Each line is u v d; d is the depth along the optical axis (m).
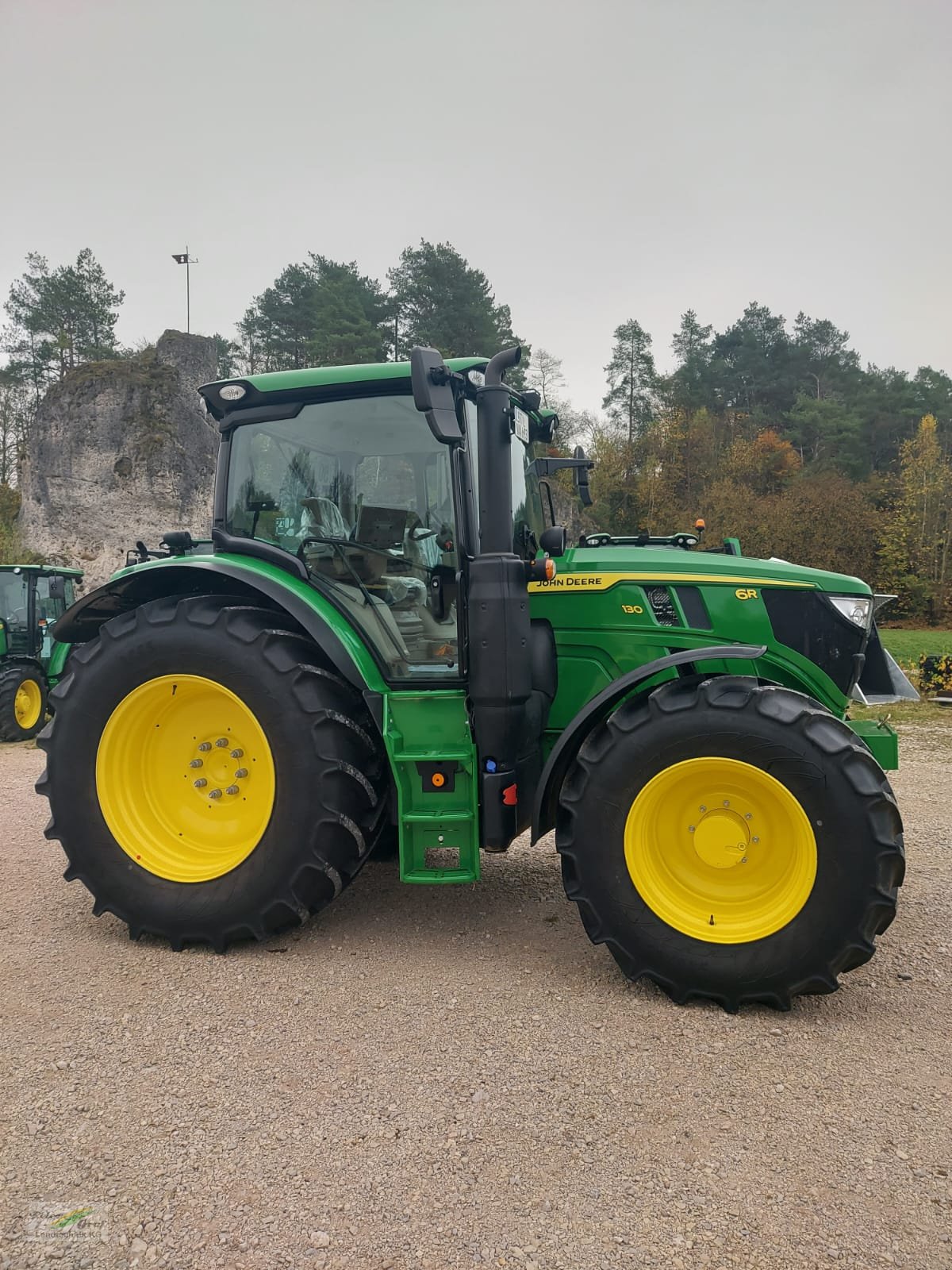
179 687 3.33
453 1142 2.08
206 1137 2.11
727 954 2.75
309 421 3.53
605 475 48.09
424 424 3.42
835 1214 1.83
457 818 3.11
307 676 3.18
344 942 3.37
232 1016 2.75
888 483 45.97
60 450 24.70
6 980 3.04
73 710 3.38
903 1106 2.23
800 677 3.40
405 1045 2.56
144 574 3.62
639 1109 2.22
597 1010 2.79
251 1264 1.70
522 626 3.14
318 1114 2.21
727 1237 1.76
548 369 51.78
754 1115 2.19
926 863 4.52
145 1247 1.75
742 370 61.28
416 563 3.40
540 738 3.45
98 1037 2.62
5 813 5.87
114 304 44.12
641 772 2.87
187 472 25.12
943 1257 1.70
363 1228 1.80
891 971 3.11
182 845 3.40
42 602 10.62
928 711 10.09
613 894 2.88
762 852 2.84
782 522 41.47
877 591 40.53
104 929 3.54
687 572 3.45
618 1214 1.83
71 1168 2.00
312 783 3.13
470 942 3.37
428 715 3.22
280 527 3.59
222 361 46.47
